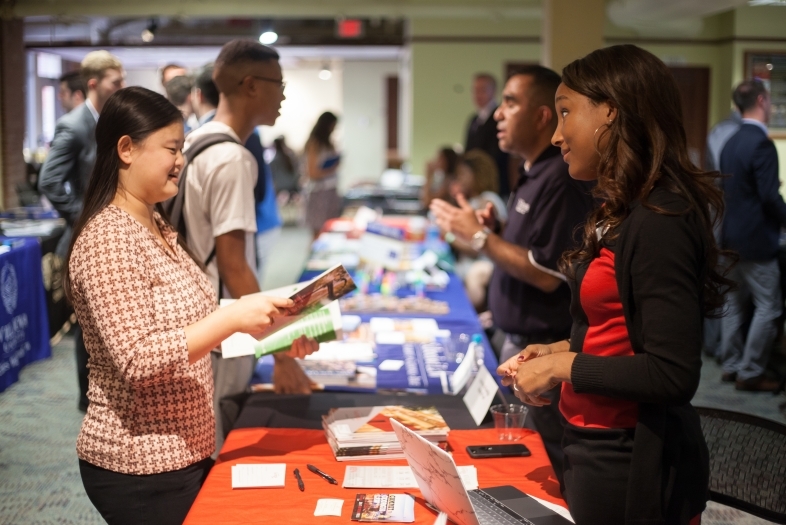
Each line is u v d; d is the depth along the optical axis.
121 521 1.82
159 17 9.80
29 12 8.16
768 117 4.78
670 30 6.72
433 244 5.89
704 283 1.44
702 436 1.55
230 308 1.76
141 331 1.69
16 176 8.26
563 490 1.76
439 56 10.52
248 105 2.57
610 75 1.46
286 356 2.56
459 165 5.54
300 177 12.37
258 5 8.88
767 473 1.88
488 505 1.66
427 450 1.51
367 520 1.63
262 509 1.70
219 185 2.41
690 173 1.44
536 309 2.74
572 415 1.58
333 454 2.01
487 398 2.27
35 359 5.10
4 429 4.07
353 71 16.06
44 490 3.36
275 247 10.05
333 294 1.90
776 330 4.65
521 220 2.76
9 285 4.61
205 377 1.91
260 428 2.21
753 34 5.68
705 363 5.32
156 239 1.87
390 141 16.33
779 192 4.48
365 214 6.90
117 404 1.79
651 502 1.44
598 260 1.49
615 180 1.44
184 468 1.84
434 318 3.77
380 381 2.76
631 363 1.38
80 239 1.75
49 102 10.43
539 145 2.78
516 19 10.42
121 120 1.79
